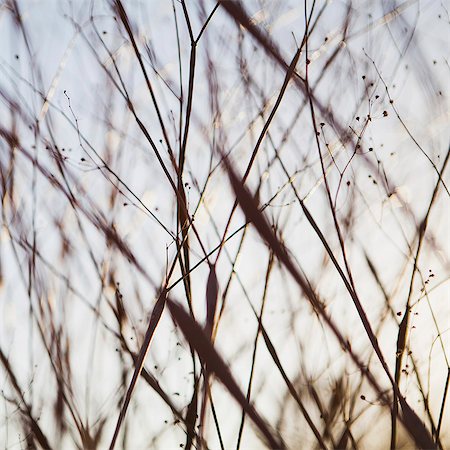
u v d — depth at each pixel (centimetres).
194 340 68
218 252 69
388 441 71
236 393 69
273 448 71
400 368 67
